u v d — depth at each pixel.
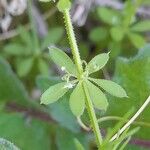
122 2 0.40
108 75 0.36
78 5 0.34
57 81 0.28
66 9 0.19
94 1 0.38
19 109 0.34
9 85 0.33
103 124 0.27
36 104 0.34
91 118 0.20
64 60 0.19
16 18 0.38
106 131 0.27
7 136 0.34
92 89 0.19
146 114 0.26
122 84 0.26
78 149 0.22
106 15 0.37
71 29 0.19
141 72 0.26
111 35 0.37
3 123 0.34
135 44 0.36
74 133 0.33
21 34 0.37
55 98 0.19
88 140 0.33
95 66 0.19
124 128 0.21
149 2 0.36
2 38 0.37
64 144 0.33
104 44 0.39
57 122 0.34
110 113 0.27
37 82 0.29
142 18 0.39
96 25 0.40
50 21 0.40
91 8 0.38
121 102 0.26
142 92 0.26
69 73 0.19
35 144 0.34
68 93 0.27
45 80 0.28
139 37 0.36
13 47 0.37
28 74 0.38
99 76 0.36
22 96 0.34
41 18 0.39
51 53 0.19
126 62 0.26
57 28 0.37
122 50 0.37
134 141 0.28
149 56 0.26
